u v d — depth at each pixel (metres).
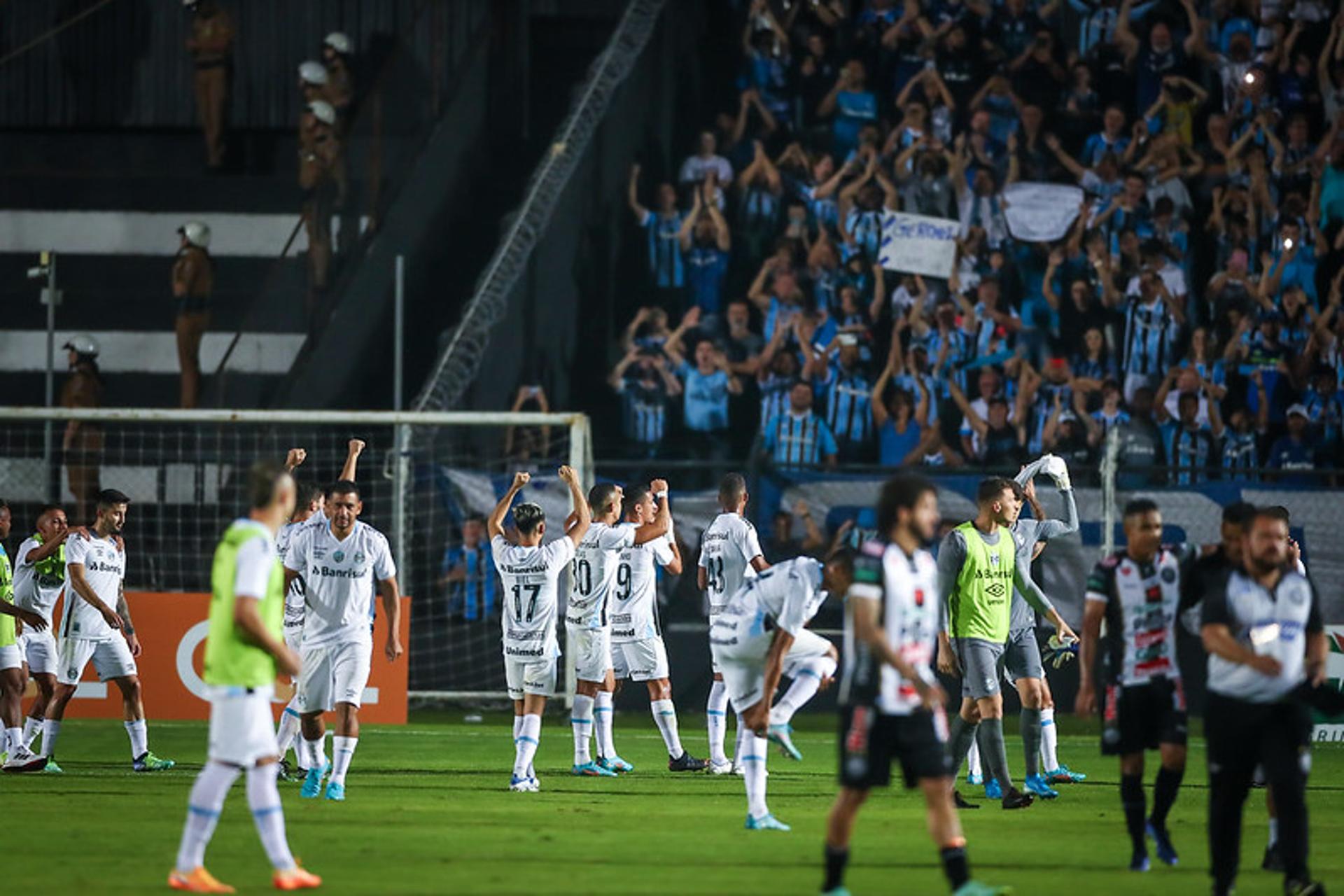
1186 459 81.12
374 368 85.19
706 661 71.50
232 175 96.19
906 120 89.31
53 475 82.56
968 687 43.06
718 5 93.31
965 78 92.25
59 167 98.19
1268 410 83.69
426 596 74.25
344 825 38.84
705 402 83.19
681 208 89.38
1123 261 87.06
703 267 88.06
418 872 31.59
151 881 30.38
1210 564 30.75
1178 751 32.94
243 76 100.12
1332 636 65.06
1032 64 92.25
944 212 87.62
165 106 100.56
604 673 51.34
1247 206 88.25
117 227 94.56
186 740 62.62
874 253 87.00
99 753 57.34
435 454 79.31
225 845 35.38
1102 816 42.25
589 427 73.50
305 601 43.59
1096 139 90.50
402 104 88.19
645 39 90.94
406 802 43.62
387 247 85.88
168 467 82.25
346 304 83.94
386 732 65.69
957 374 84.25
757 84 92.50
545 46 99.12
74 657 51.12
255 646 29.27
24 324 91.44
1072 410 81.50
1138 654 33.03
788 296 85.38
